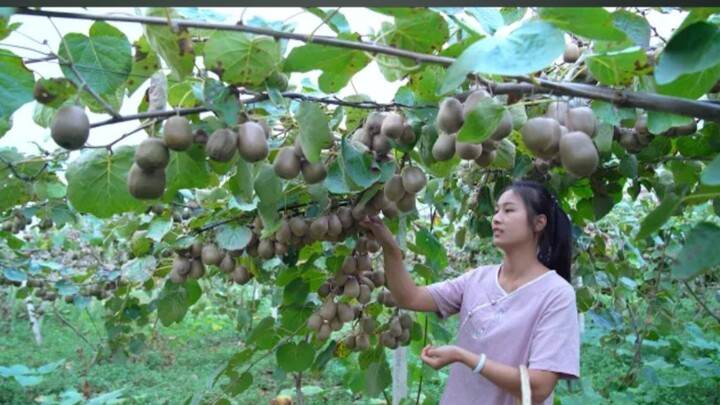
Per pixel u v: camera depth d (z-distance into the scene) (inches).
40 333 326.6
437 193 112.5
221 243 84.7
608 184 96.3
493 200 104.3
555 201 84.2
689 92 43.8
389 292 101.7
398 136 58.9
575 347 74.4
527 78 46.2
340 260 92.3
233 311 263.3
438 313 91.3
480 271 88.7
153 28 47.2
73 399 173.3
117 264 168.6
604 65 45.8
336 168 67.8
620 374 225.8
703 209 163.6
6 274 153.3
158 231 94.5
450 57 50.8
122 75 50.8
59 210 133.0
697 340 203.0
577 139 45.7
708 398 208.5
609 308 154.7
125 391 230.8
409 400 126.0
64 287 157.5
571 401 133.0
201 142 53.7
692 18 39.9
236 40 48.6
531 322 77.0
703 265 37.1
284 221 79.7
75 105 44.6
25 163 84.0
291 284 98.0
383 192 74.0
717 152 80.7
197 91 50.5
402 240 95.8
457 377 83.4
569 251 85.5
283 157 56.9
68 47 49.4
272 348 102.0
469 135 47.2
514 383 72.6
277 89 53.1
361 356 113.3
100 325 352.5
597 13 39.7
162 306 96.0
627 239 174.4
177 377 252.2
